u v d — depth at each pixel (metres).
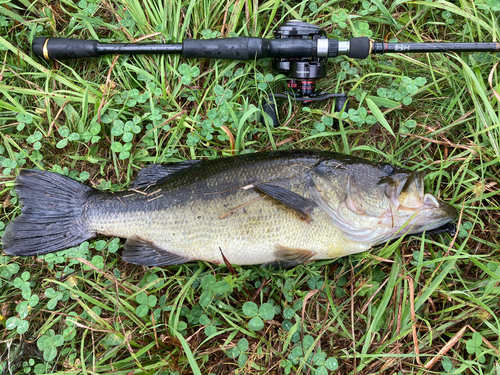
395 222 0.40
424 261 0.43
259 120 0.46
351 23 0.46
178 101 0.47
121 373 0.40
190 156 0.46
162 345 0.41
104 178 0.46
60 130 0.45
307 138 0.45
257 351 0.41
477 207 0.43
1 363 0.41
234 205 0.39
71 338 0.41
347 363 0.41
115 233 0.41
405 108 0.47
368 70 0.47
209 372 0.41
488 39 0.47
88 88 0.45
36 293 0.43
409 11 0.48
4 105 0.44
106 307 0.41
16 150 0.46
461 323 0.42
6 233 0.41
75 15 0.45
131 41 0.46
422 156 0.47
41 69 0.45
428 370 0.40
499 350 0.39
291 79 0.45
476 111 0.44
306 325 0.42
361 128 0.47
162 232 0.40
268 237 0.39
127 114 0.46
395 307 0.41
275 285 0.43
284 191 0.39
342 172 0.40
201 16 0.47
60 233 0.42
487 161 0.45
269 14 0.48
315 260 0.42
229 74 0.46
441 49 0.42
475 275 0.44
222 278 0.43
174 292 0.44
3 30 0.46
